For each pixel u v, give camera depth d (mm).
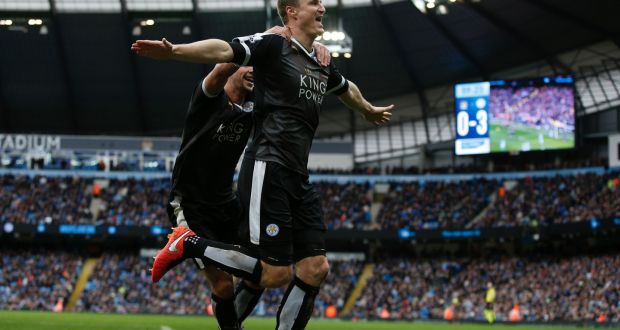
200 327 31812
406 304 63312
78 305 65125
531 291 59844
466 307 60188
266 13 67562
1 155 78375
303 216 8445
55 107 80438
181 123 82750
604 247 67375
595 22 63469
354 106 9734
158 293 66562
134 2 68000
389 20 68750
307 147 8383
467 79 75375
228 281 9414
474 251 72250
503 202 70438
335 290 67500
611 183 65812
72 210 73125
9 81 77438
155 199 75875
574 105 61906
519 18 64312
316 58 8414
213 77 8883
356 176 79000
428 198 74562
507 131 62188
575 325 52906
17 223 70125
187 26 64188
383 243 74312
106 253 74188
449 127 79562
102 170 78938
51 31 71750
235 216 9898
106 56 74688
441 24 67812
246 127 9469
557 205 66875
